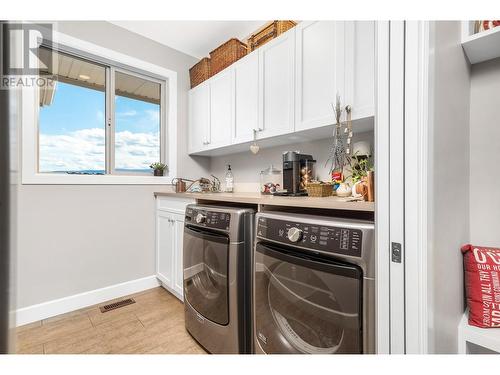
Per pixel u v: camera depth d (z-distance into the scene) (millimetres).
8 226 396
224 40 2561
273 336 1126
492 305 983
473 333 952
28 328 1782
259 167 2494
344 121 1430
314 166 1991
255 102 1978
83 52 2145
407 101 671
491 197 1198
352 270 846
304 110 1636
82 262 2125
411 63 667
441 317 776
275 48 1825
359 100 1370
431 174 682
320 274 930
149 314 1980
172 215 2234
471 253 1067
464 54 1111
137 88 2582
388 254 707
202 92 2568
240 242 1335
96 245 2201
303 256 1003
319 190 1533
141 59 2459
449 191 884
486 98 1204
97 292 2182
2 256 392
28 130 1887
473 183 1240
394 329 698
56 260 2002
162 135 2715
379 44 720
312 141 2020
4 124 392
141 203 2471
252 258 1360
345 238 877
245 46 2320
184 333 1716
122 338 1661
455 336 941
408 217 670
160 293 2383
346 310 860
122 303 2174
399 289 687
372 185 1101
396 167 689
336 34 1465
